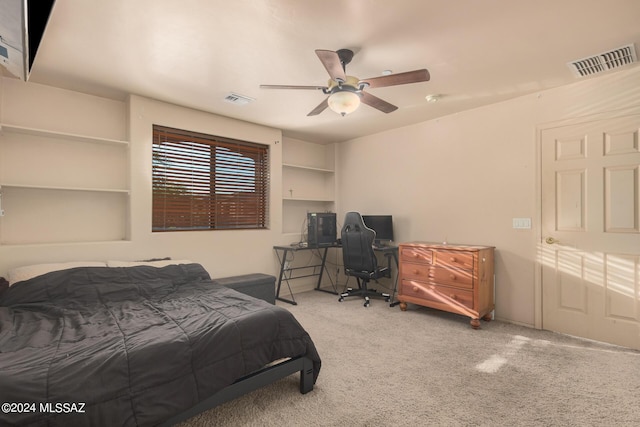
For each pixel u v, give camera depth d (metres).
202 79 2.88
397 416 1.79
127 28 2.08
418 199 4.24
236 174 4.19
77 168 3.15
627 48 2.35
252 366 1.81
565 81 2.93
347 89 2.32
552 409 1.85
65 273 2.55
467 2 1.83
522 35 2.18
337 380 2.19
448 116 3.93
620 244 2.75
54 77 2.83
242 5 1.85
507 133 3.42
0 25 1.20
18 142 2.87
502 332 3.09
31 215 2.92
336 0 1.81
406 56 2.46
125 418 1.35
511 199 3.39
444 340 2.90
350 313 3.71
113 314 2.08
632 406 1.87
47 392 1.24
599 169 2.85
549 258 3.13
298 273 4.80
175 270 3.03
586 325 2.91
